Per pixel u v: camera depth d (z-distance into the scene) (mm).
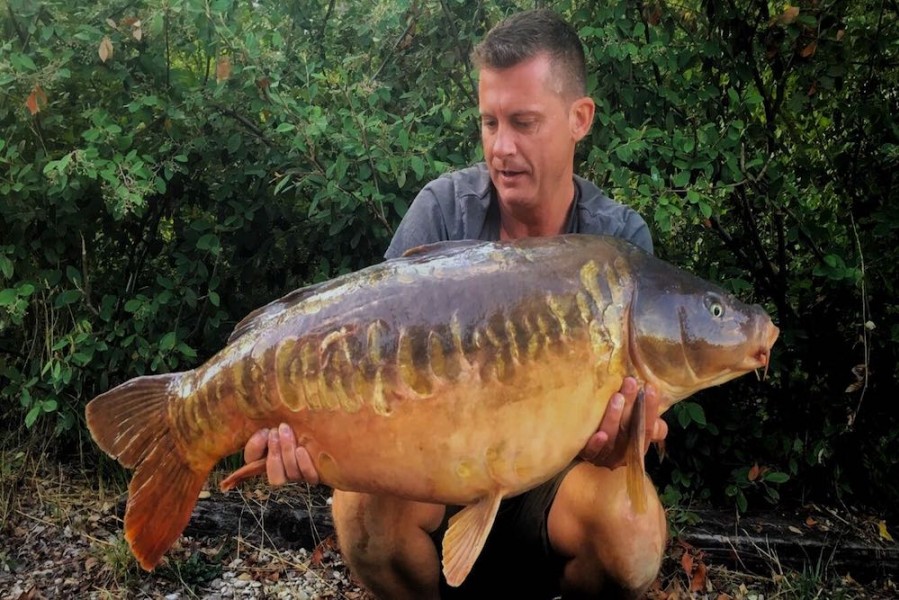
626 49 2428
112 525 2547
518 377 1351
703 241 2850
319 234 2865
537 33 1663
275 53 2531
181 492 1513
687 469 2814
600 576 1782
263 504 2613
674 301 1438
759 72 2807
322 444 1400
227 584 2320
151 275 2992
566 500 1773
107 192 2494
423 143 2590
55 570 2324
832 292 2760
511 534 1918
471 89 2846
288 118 2541
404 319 1357
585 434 1408
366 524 1768
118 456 1521
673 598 2328
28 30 2535
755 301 2980
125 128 2664
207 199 2904
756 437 2834
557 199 1810
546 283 1379
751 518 2701
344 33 2893
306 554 2486
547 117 1677
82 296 2711
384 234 2635
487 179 1938
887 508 2832
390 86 2777
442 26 2754
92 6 2566
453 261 1408
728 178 2611
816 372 2859
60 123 2625
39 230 2754
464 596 2088
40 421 2871
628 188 2463
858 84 2793
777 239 2850
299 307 1417
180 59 2824
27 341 2844
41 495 2670
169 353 2709
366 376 1355
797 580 2412
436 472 1380
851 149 2805
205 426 1457
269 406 1403
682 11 2695
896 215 2520
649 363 1424
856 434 2836
